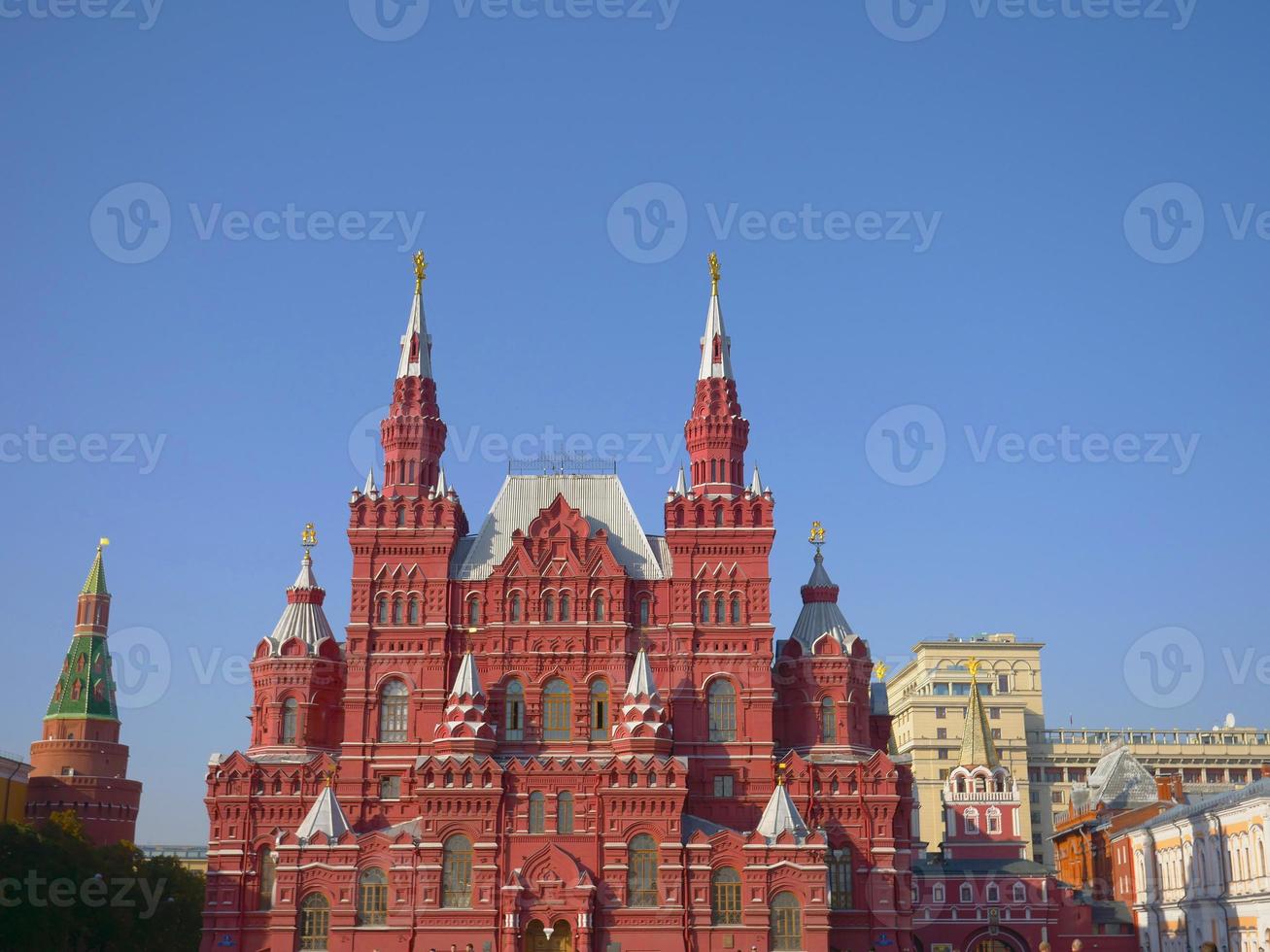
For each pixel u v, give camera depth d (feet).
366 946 346.33
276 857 362.12
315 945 350.84
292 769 374.63
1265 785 360.48
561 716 378.12
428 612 386.11
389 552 392.27
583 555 388.98
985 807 495.41
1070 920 467.52
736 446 408.87
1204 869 404.16
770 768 373.81
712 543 391.24
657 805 353.31
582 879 345.51
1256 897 355.56
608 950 344.28
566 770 357.82
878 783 374.02
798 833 354.33
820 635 397.19
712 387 414.21
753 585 387.75
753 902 347.36
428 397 415.85
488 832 351.67
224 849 367.45
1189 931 415.23
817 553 416.05
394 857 351.87
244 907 363.35
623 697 375.66
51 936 422.00
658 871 349.82
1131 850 487.61
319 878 353.92
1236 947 374.63
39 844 431.02
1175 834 435.53
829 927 352.49
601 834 353.72
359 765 374.84
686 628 383.24
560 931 346.33
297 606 410.11
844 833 371.35
